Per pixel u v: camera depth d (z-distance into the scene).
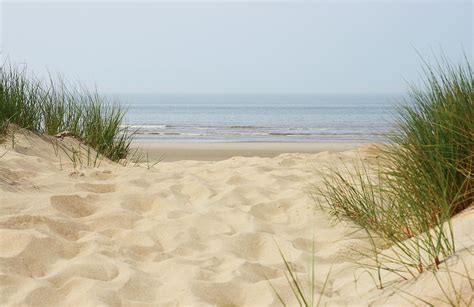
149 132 21.84
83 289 2.94
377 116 42.59
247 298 2.96
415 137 3.80
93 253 3.41
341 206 4.45
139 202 4.71
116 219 4.20
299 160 7.73
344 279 3.11
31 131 6.50
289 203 4.93
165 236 3.96
